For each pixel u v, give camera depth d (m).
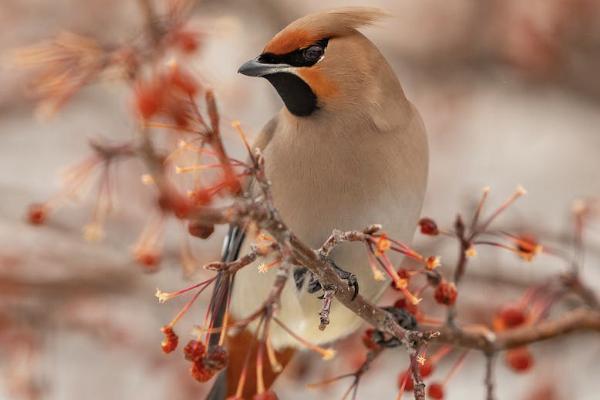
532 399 12.30
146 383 13.36
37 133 15.42
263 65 8.56
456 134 15.07
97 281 12.70
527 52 14.05
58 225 12.77
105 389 13.38
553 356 12.35
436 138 15.07
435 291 7.94
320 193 8.74
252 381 9.36
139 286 12.84
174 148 7.72
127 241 12.85
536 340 9.02
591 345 12.63
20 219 12.84
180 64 8.62
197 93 7.79
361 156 8.68
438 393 8.70
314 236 8.84
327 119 8.66
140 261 9.55
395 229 8.85
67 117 15.15
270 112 14.29
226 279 7.37
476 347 8.76
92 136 14.33
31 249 12.83
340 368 11.66
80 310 12.96
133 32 9.91
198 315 13.13
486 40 14.55
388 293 11.91
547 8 13.95
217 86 9.20
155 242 9.62
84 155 15.13
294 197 8.80
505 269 12.43
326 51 8.59
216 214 6.10
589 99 14.32
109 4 13.80
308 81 8.57
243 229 6.68
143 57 8.80
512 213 14.94
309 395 11.88
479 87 15.07
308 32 8.58
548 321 9.52
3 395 12.21
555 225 14.81
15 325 12.41
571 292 9.48
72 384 13.28
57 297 12.60
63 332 13.05
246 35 14.44
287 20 14.56
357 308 7.42
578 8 13.81
